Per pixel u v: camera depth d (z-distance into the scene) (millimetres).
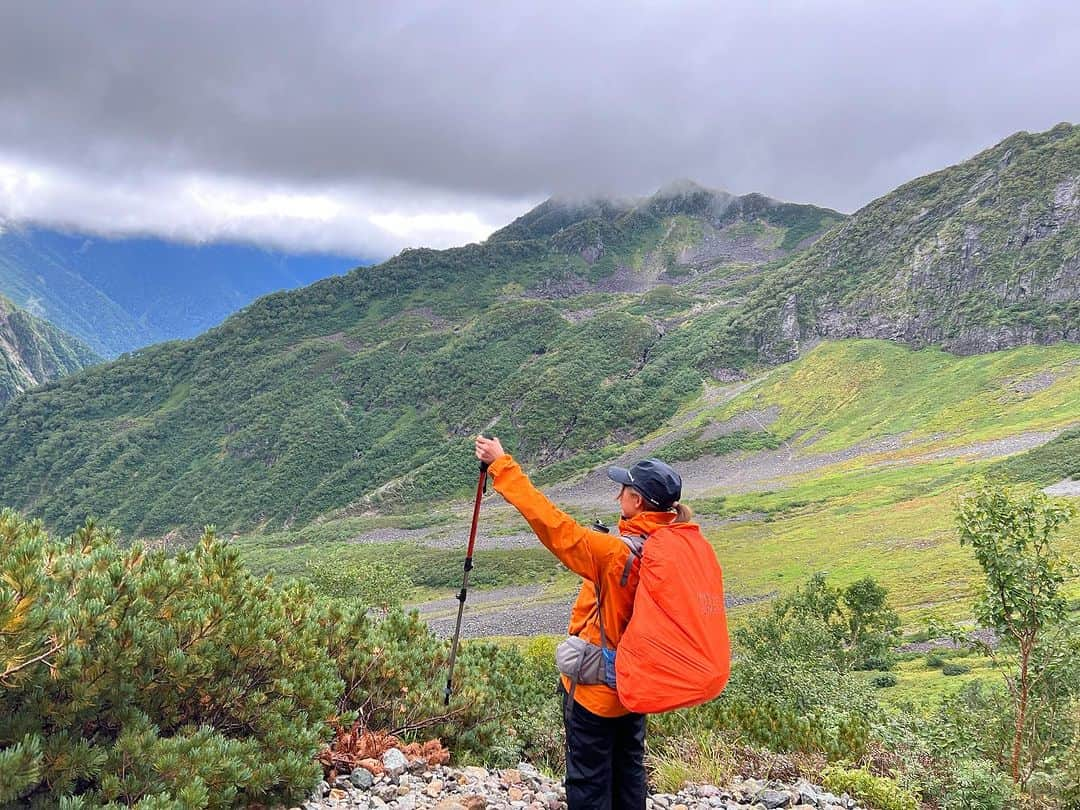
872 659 60125
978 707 10516
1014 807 7926
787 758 8727
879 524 131875
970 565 96438
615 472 4637
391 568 59156
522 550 177125
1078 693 9188
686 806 6855
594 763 4500
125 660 4973
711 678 3986
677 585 4105
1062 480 124812
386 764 6688
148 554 6344
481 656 11359
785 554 124438
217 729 6004
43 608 4625
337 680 7309
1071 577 9336
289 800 5703
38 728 4699
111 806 4473
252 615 6324
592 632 4473
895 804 7508
